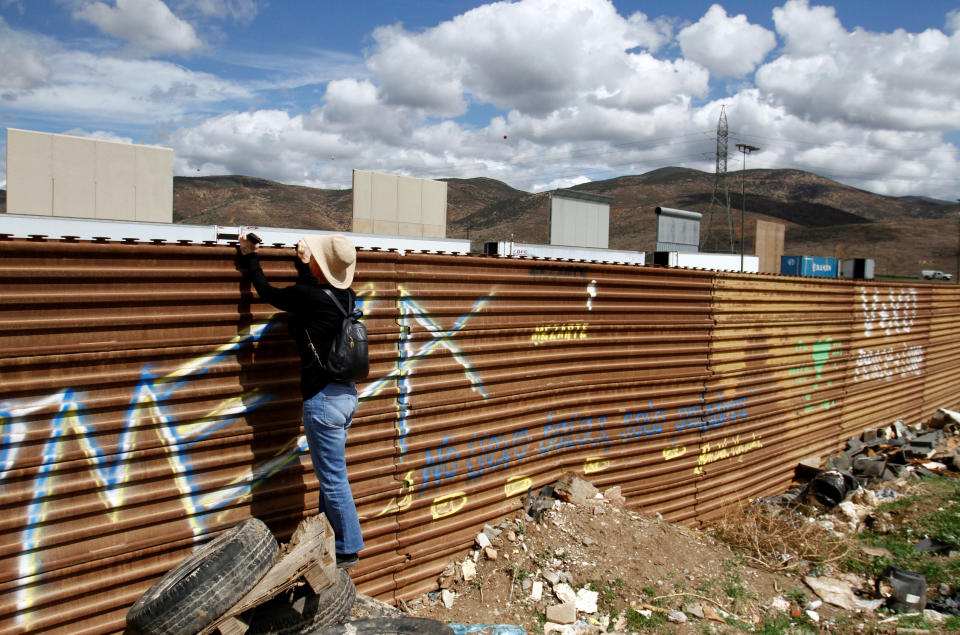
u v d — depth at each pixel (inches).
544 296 220.8
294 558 130.5
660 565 213.3
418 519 190.4
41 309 125.6
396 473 185.0
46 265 125.7
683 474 279.4
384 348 180.1
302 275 153.3
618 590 195.8
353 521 155.1
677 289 267.0
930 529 299.7
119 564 137.0
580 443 240.7
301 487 163.3
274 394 157.6
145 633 116.5
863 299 397.7
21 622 125.6
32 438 125.4
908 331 462.3
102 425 133.3
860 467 369.1
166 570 143.2
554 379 228.1
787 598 223.9
